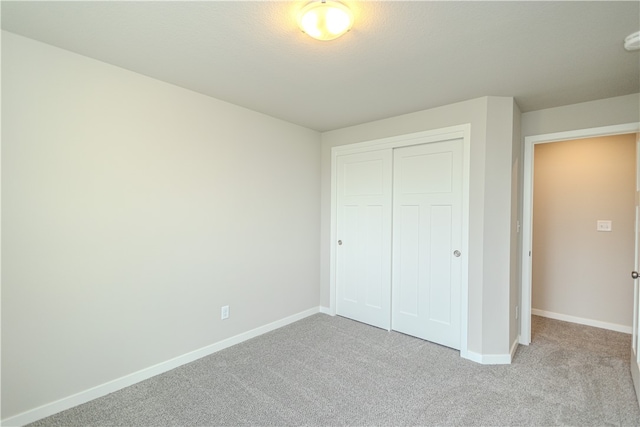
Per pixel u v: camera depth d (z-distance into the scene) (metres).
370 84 2.46
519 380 2.39
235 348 2.92
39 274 1.91
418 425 1.89
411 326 3.24
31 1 1.50
